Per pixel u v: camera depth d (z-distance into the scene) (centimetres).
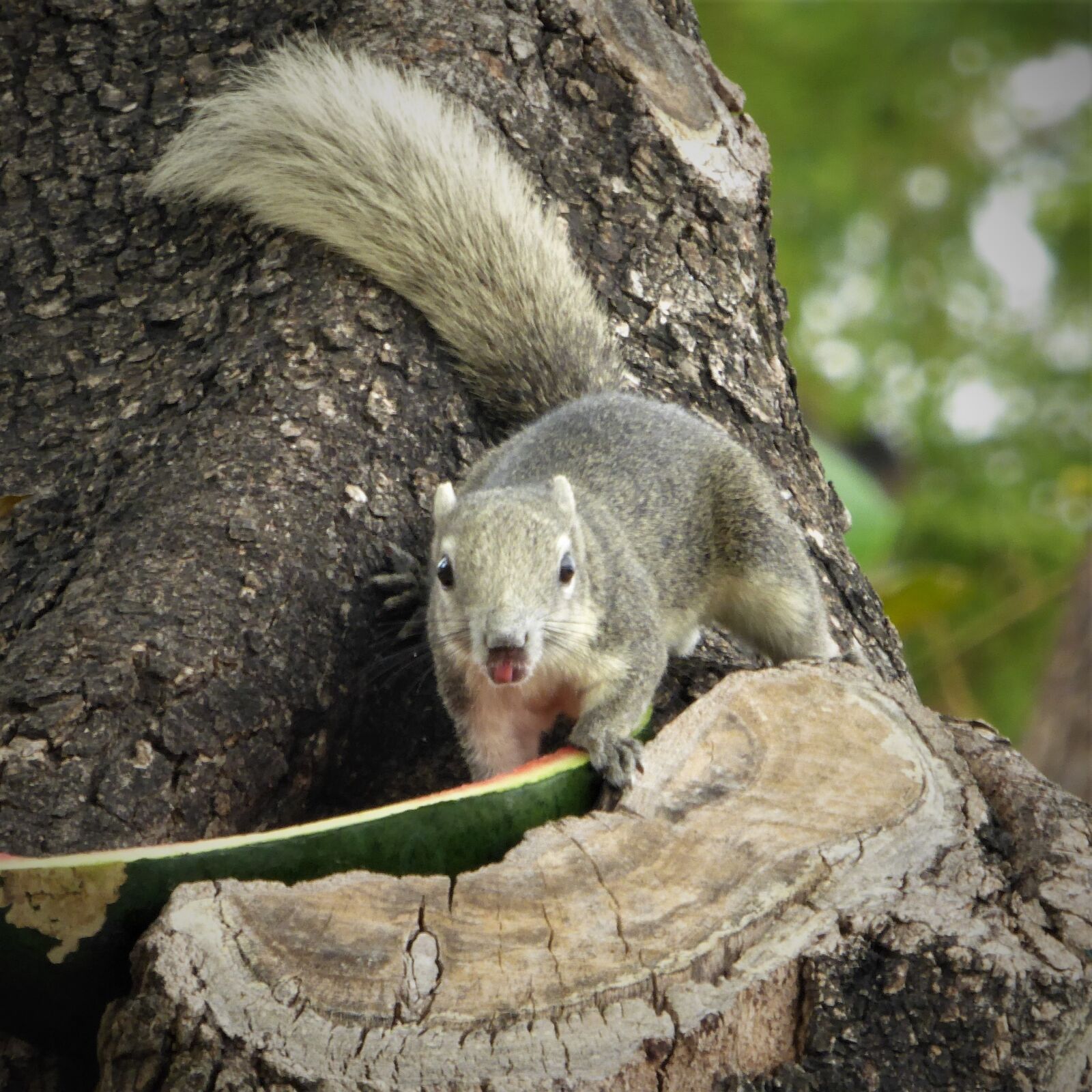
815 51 2541
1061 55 2636
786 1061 662
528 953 658
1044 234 2597
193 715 833
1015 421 2398
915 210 2536
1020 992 665
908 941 679
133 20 1320
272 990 630
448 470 1050
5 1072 724
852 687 810
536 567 898
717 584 1080
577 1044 626
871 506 1560
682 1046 636
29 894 657
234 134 1197
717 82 1330
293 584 912
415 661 985
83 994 679
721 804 739
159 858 670
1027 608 2094
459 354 1152
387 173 1200
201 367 1065
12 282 1174
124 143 1252
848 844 723
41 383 1099
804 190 2427
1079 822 752
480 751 944
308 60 1245
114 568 904
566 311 1175
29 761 790
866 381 2400
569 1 1305
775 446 1176
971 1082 652
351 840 702
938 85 2572
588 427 1070
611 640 932
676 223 1240
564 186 1237
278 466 973
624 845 715
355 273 1144
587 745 806
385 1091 600
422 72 1252
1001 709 2288
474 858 736
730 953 671
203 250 1184
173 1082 607
